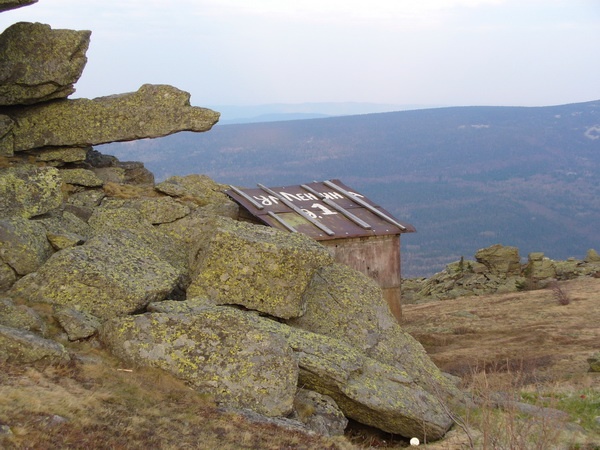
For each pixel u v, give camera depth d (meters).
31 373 15.32
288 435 15.99
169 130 30.73
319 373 18.58
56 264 19.62
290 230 30.22
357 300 23.47
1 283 19.83
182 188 30.89
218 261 21.20
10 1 25.50
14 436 12.62
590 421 20.27
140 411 15.22
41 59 28.89
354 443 18.30
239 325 18.31
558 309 54.47
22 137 29.23
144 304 19.58
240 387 17.25
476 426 19.00
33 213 23.00
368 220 32.16
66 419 13.80
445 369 34.78
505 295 64.31
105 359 17.42
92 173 28.84
